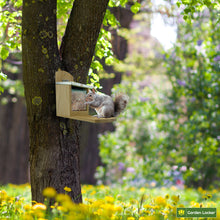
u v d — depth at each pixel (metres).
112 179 15.33
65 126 5.66
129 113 14.41
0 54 6.96
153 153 13.02
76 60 5.78
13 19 7.32
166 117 13.42
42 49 5.43
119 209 4.20
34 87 5.48
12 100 16.11
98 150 16.53
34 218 4.32
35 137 5.57
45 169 5.52
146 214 5.04
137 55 17.66
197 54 12.81
